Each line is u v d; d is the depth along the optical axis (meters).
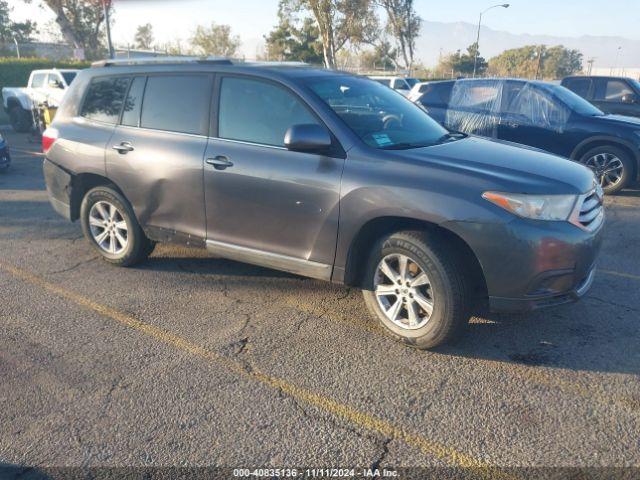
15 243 6.17
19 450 2.79
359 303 4.48
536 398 3.16
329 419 3.00
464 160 3.65
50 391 3.30
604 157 8.32
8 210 7.63
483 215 3.28
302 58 48.91
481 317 4.19
